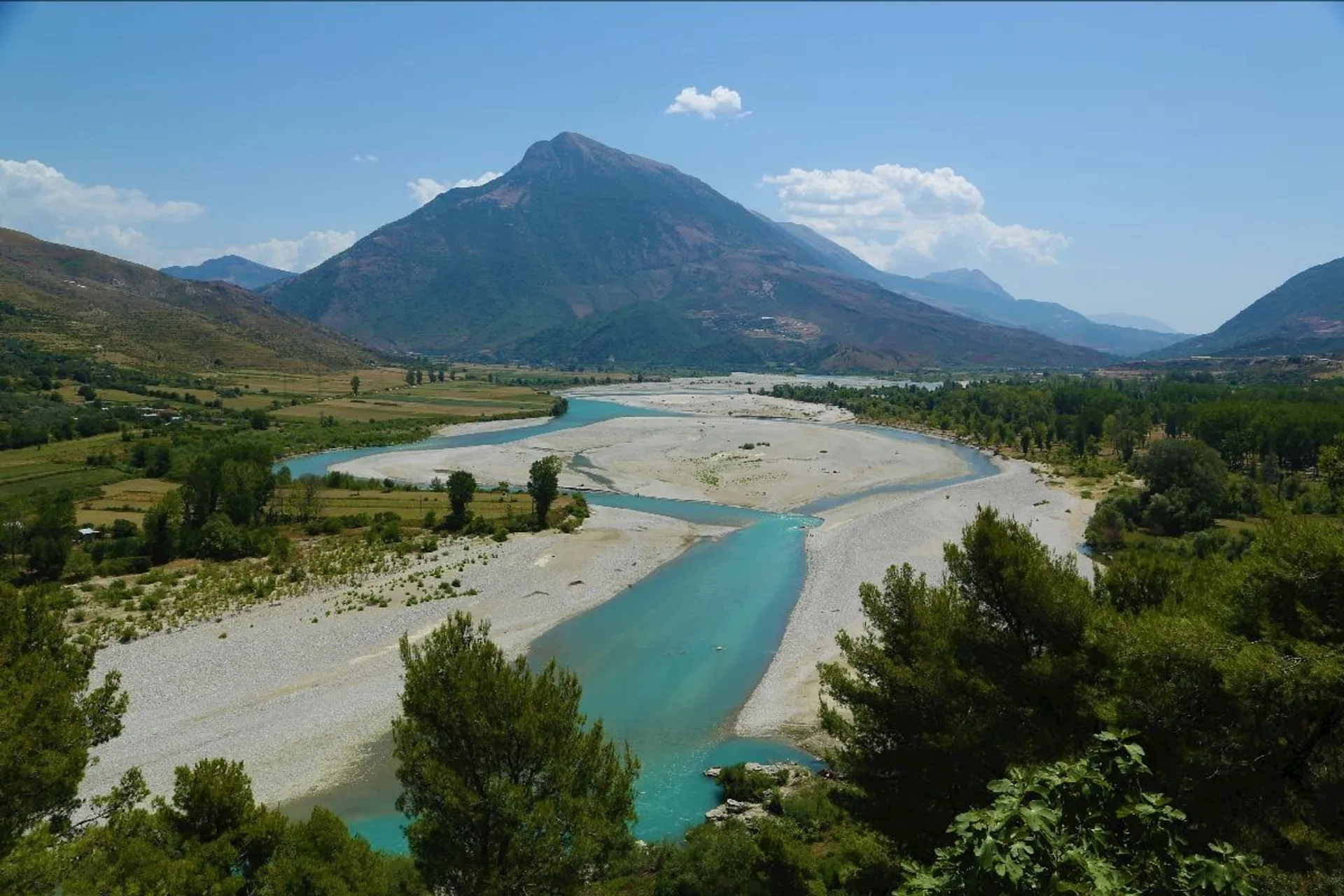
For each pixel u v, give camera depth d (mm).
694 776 40125
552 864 19375
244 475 87875
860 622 60406
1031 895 9000
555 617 63562
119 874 19594
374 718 46156
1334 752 16891
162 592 66500
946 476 127312
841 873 25062
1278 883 13820
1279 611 19531
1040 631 22266
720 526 94750
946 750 19781
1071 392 196250
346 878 23031
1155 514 86375
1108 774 10477
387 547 82688
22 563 71000
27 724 20219
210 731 44562
